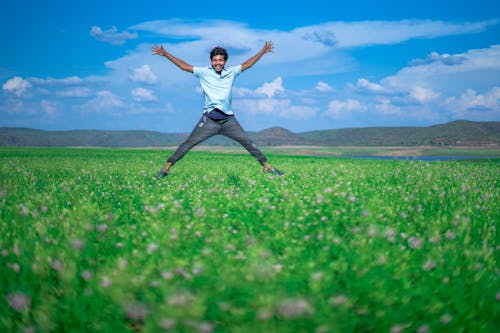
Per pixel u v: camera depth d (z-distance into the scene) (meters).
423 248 3.96
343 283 3.22
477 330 2.84
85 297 2.96
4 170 11.70
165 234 4.06
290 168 13.62
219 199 6.35
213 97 9.52
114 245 4.06
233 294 3.03
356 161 20.20
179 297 2.72
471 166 13.72
